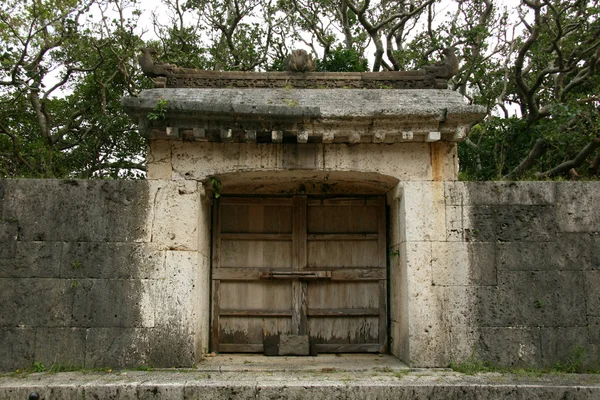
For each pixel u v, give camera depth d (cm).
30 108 1548
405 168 670
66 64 1406
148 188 656
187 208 655
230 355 733
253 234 777
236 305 763
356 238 779
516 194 664
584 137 1106
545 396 540
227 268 763
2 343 622
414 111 628
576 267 649
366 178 709
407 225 658
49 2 1295
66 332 626
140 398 540
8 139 1438
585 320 638
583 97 1223
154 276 639
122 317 630
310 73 739
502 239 655
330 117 628
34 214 646
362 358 715
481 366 623
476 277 647
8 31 1289
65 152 1553
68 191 652
